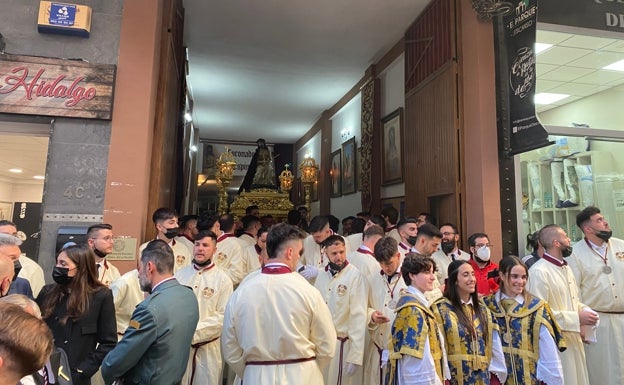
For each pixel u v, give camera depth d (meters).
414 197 6.82
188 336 2.16
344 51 8.62
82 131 4.20
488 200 5.11
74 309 2.29
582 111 5.72
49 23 4.15
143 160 4.25
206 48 8.52
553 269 3.31
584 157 5.61
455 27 5.80
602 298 3.54
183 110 7.64
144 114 4.31
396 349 2.32
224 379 4.54
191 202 13.95
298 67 9.49
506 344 2.79
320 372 2.22
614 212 5.60
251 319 2.15
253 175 12.43
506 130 5.17
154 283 2.24
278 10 7.06
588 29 5.36
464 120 5.60
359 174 10.21
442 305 2.65
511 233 5.09
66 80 4.16
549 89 5.75
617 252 3.63
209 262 3.28
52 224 4.04
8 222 3.07
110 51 4.35
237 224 7.58
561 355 3.13
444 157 5.86
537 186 5.38
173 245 4.05
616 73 5.76
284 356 2.13
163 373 2.02
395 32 7.76
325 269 3.62
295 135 16.25
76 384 2.22
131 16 4.43
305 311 2.17
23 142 4.53
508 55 5.16
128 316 3.01
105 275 3.25
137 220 4.16
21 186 5.61
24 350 1.04
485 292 3.82
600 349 3.50
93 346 2.37
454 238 4.47
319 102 12.05
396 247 3.31
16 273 2.49
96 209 4.12
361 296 3.28
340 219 11.59
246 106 12.48
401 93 8.00
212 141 17.05
